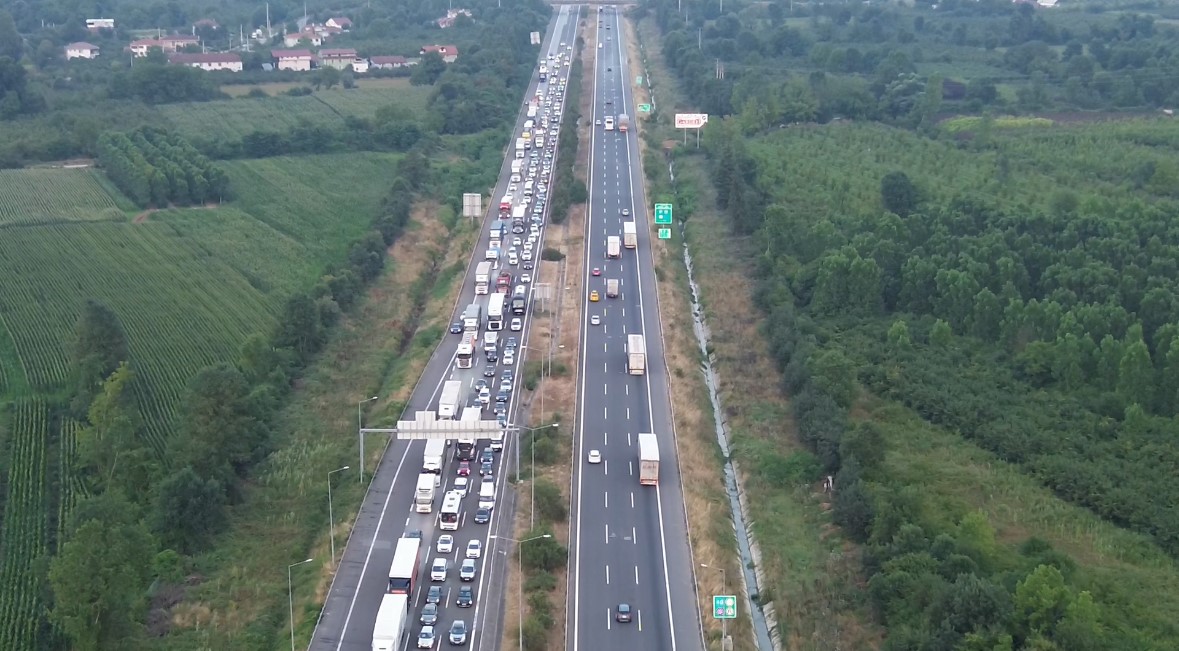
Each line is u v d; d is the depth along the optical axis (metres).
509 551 181.62
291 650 157.00
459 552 180.88
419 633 159.75
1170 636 160.62
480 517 189.00
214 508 183.62
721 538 187.38
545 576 173.88
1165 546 184.12
